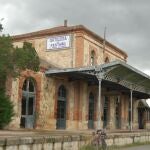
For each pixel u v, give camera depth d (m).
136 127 43.28
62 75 28.53
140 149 22.27
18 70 19.41
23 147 14.21
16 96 24.72
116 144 22.86
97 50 34.38
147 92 36.44
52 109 27.98
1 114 22.22
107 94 34.78
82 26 31.56
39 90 26.88
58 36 32.59
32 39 33.91
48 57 32.84
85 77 29.12
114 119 37.41
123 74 28.72
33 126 26.56
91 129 31.25
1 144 13.06
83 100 31.31
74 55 31.53
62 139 17.00
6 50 17.97
